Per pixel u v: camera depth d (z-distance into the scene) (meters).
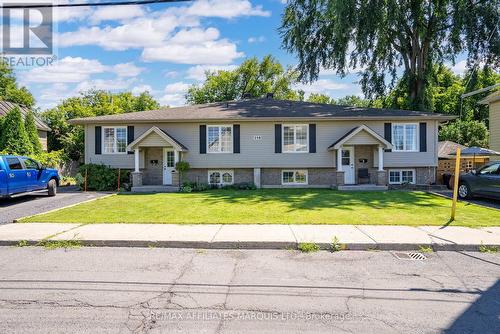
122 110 43.41
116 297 4.33
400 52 25.12
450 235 7.39
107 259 6.04
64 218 9.39
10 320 3.68
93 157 19.38
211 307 4.05
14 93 40.16
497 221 8.88
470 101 34.34
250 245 6.83
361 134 17.86
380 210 10.66
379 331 3.48
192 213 10.18
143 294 4.44
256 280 5.00
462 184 13.48
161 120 18.53
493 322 3.69
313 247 6.72
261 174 19.22
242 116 18.55
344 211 10.48
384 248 6.72
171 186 17.72
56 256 6.22
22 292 4.49
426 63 24.31
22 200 13.66
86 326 3.55
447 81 43.62
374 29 20.81
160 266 5.64
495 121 20.14
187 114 19.42
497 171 12.12
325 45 24.12
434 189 17.73
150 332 3.43
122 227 8.20
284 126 19.00
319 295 4.44
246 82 49.25
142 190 17.48
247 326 3.57
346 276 5.18
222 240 6.94
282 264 5.79
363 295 4.44
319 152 18.95
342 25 20.03
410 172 19.25
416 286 4.77
